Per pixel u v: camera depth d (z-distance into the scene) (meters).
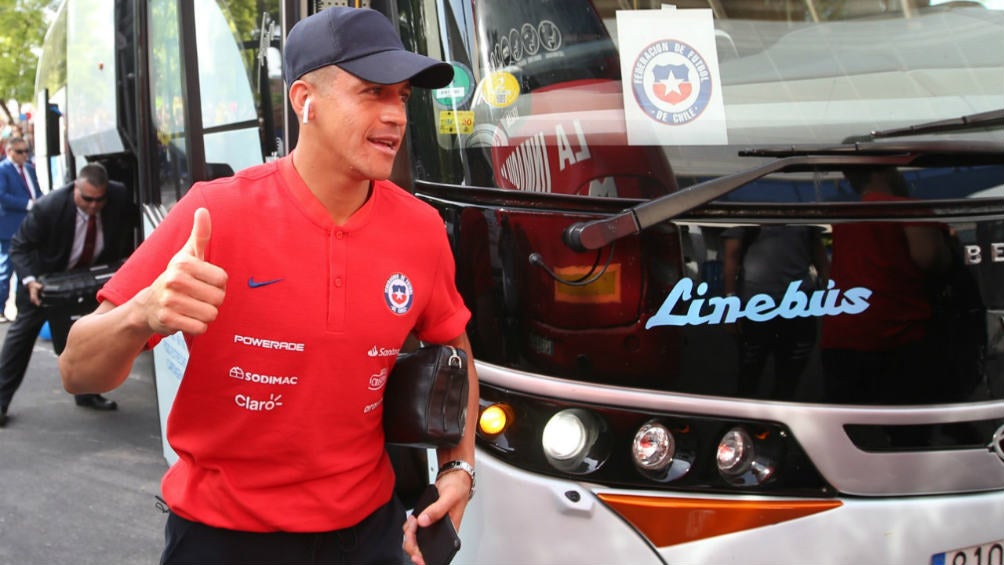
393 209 1.95
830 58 2.92
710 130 2.72
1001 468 2.65
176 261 1.59
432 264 1.99
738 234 2.48
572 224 2.46
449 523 2.05
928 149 2.59
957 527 2.59
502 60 2.73
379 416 2.02
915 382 2.56
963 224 2.58
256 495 1.90
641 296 2.45
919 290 2.55
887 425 2.55
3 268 9.78
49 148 8.18
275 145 3.22
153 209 4.39
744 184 2.46
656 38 2.79
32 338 6.10
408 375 2.04
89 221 5.87
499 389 2.49
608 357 2.45
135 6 4.50
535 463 2.45
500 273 2.51
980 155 2.63
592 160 2.61
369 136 1.80
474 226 2.57
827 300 2.51
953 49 3.06
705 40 2.83
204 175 3.73
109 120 5.29
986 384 2.62
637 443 2.46
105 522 4.60
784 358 2.50
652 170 2.62
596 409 2.44
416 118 2.77
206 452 1.89
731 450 2.49
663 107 2.72
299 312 1.81
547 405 2.45
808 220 2.51
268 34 3.24
